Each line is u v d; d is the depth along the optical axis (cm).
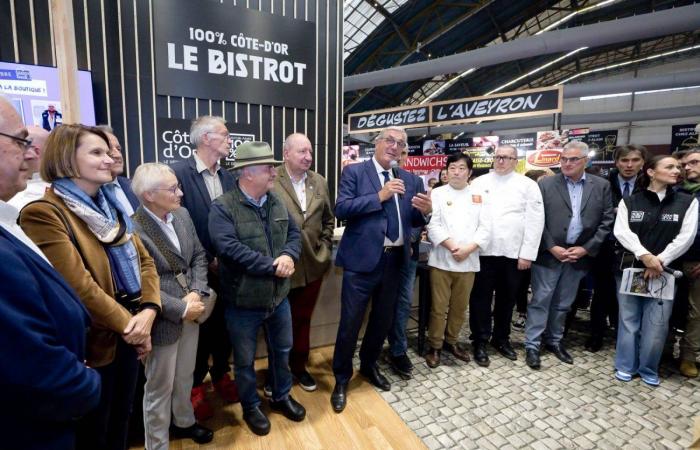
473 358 251
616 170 283
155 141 243
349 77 664
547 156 606
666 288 208
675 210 209
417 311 308
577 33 495
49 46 212
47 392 61
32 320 61
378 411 191
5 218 68
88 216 104
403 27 762
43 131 146
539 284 241
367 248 189
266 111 280
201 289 149
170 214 147
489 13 791
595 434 176
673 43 1265
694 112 1011
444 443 169
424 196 194
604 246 256
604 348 270
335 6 300
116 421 119
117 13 225
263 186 159
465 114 503
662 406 199
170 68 241
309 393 206
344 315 196
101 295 103
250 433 173
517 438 173
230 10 255
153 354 136
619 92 835
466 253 224
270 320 175
